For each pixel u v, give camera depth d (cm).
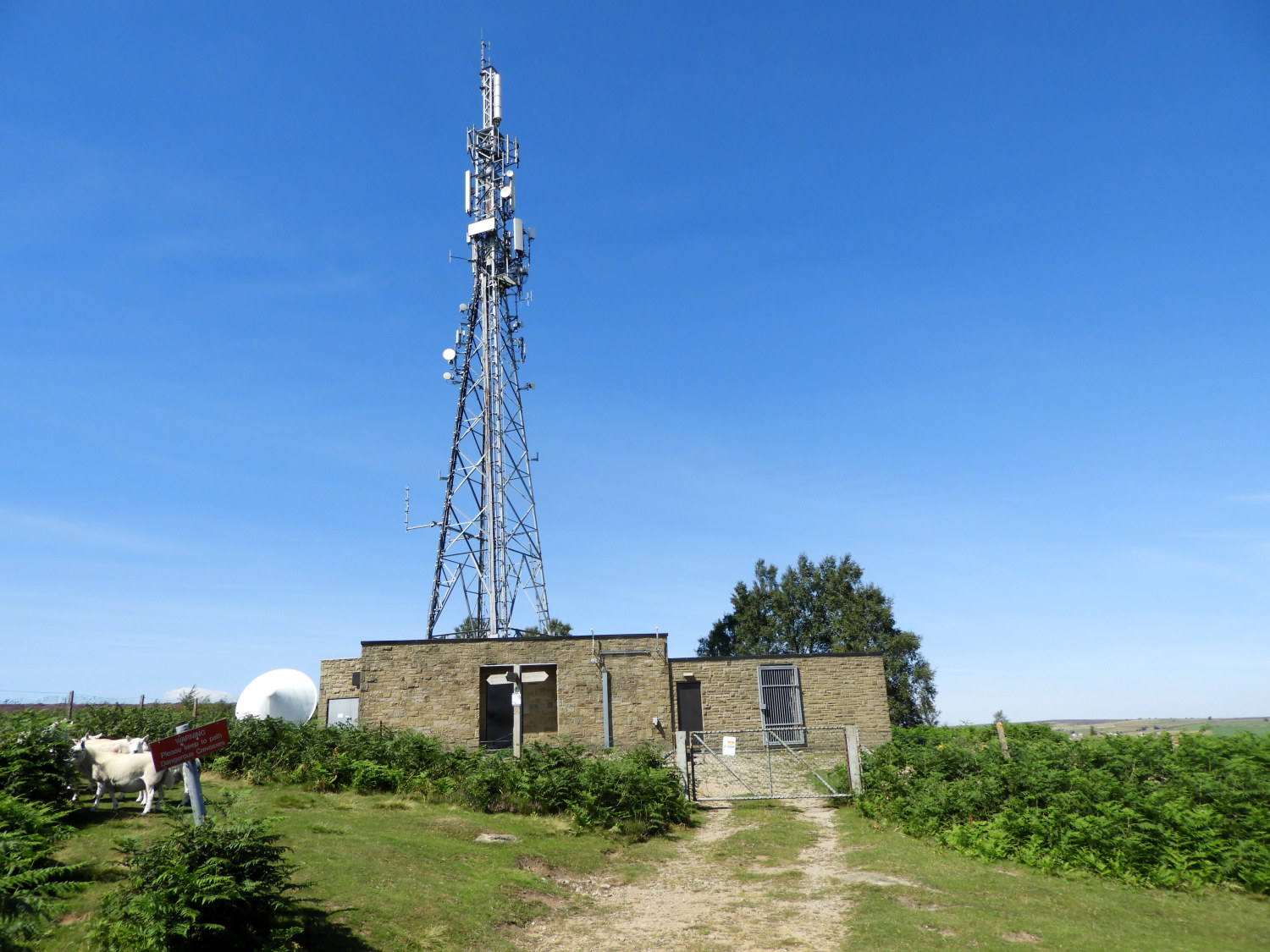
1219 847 1320
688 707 3022
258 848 886
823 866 1487
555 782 1827
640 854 1605
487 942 1076
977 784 1673
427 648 2847
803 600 5422
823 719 3025
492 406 4406
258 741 2098
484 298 4562
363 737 2123
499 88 4900
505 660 2870
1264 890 1247
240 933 853
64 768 1356
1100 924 1118
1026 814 1509
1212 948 1022
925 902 1229
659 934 1154
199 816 905
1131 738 1950
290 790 1883
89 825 1284
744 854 1593
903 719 4941
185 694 3591
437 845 1448
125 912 817
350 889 1132
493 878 1313
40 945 823
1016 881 1319
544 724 3077
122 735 2338
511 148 4878
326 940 964
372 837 1426
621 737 2834
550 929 1168
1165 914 1157
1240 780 1502
